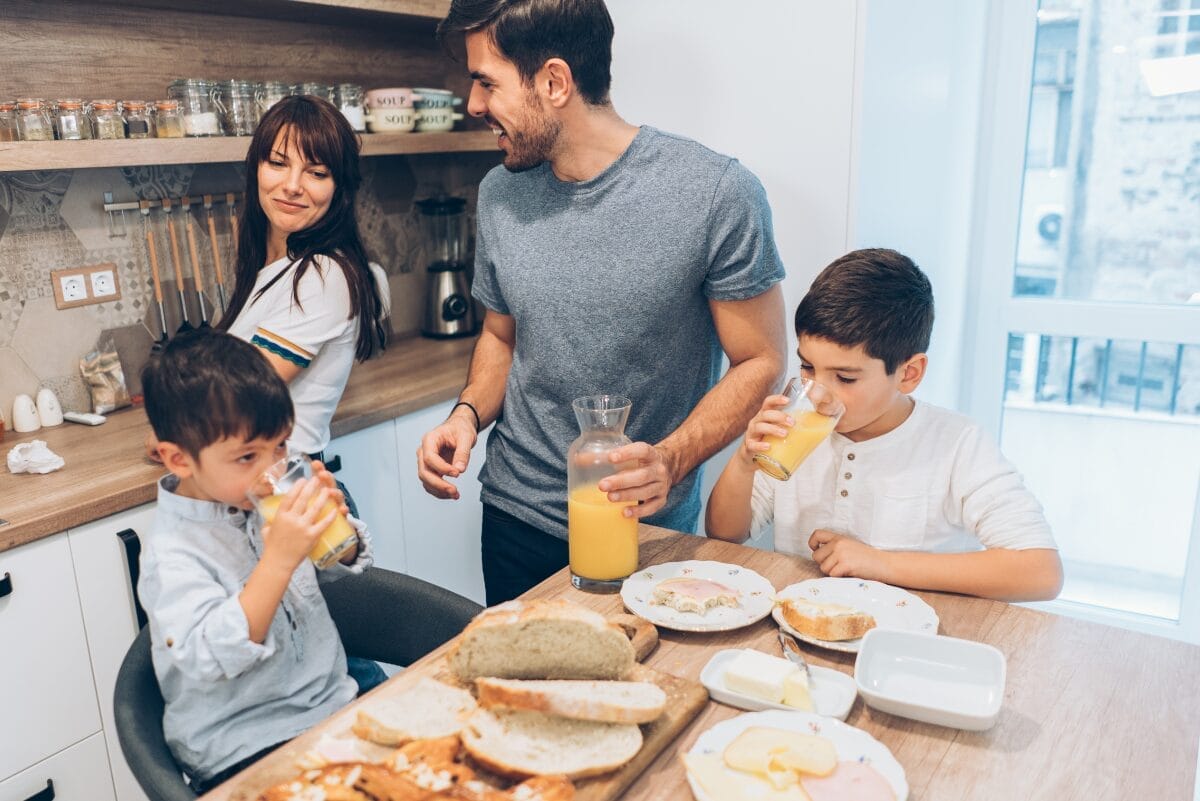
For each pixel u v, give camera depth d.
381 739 0.88
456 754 0.85
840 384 1.30
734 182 1.47
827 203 2.08
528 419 1.66
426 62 2.98
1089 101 2.48
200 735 1.13
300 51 2.62
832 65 2.00
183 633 1.04
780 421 1.19
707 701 0.96
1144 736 0.89
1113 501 2.69
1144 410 2.58
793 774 0.81
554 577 1.27
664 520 1.62
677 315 1.54
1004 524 1.26
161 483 1.15
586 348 1.56
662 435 1.62
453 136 2.66
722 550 1.33
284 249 1.85
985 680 0.97
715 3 2.12
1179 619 2.62
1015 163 2.57
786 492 1.44
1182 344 2.48
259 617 1.02
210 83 2.15
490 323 1.81
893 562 1.22
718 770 0.83
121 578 1.76
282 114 1.74
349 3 2.31
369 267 1.89
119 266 2.28
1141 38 2.39
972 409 2.79
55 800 1.72
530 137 1.48
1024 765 0.85
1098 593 2.76
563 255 1.55
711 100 2.18
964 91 2.47
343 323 1.78
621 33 2.28
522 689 0.85
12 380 2.12
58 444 2.03
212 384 1.01
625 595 1.17
